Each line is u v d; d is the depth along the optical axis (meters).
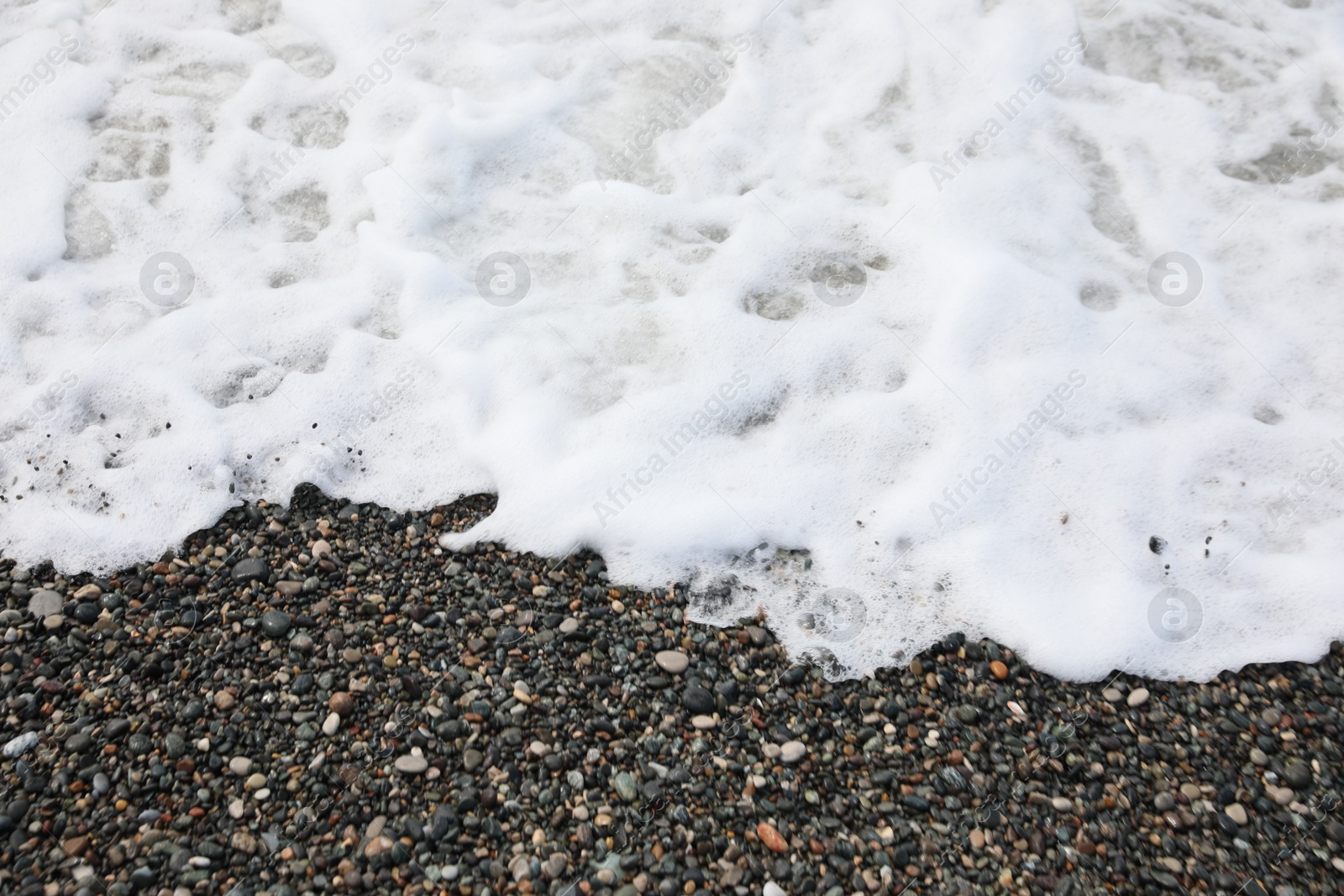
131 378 1.68
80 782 1.45
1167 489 1.65
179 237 1.80
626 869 1.43
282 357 1.72
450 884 1.42
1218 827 1.47
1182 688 1.55
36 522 1.59
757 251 1.80
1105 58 1.98
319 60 1.96
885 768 1.49
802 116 1.92
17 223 1.78
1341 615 1.58
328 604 1.56
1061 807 1.48
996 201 1.84
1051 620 1.57
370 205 1.83
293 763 1.47
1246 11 2.04
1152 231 1.83
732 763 1.49
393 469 1.65
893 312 1.75
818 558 1.61
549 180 1.87
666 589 1.59
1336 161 1.89
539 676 1.53
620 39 1.99
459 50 1.97
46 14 1.96
